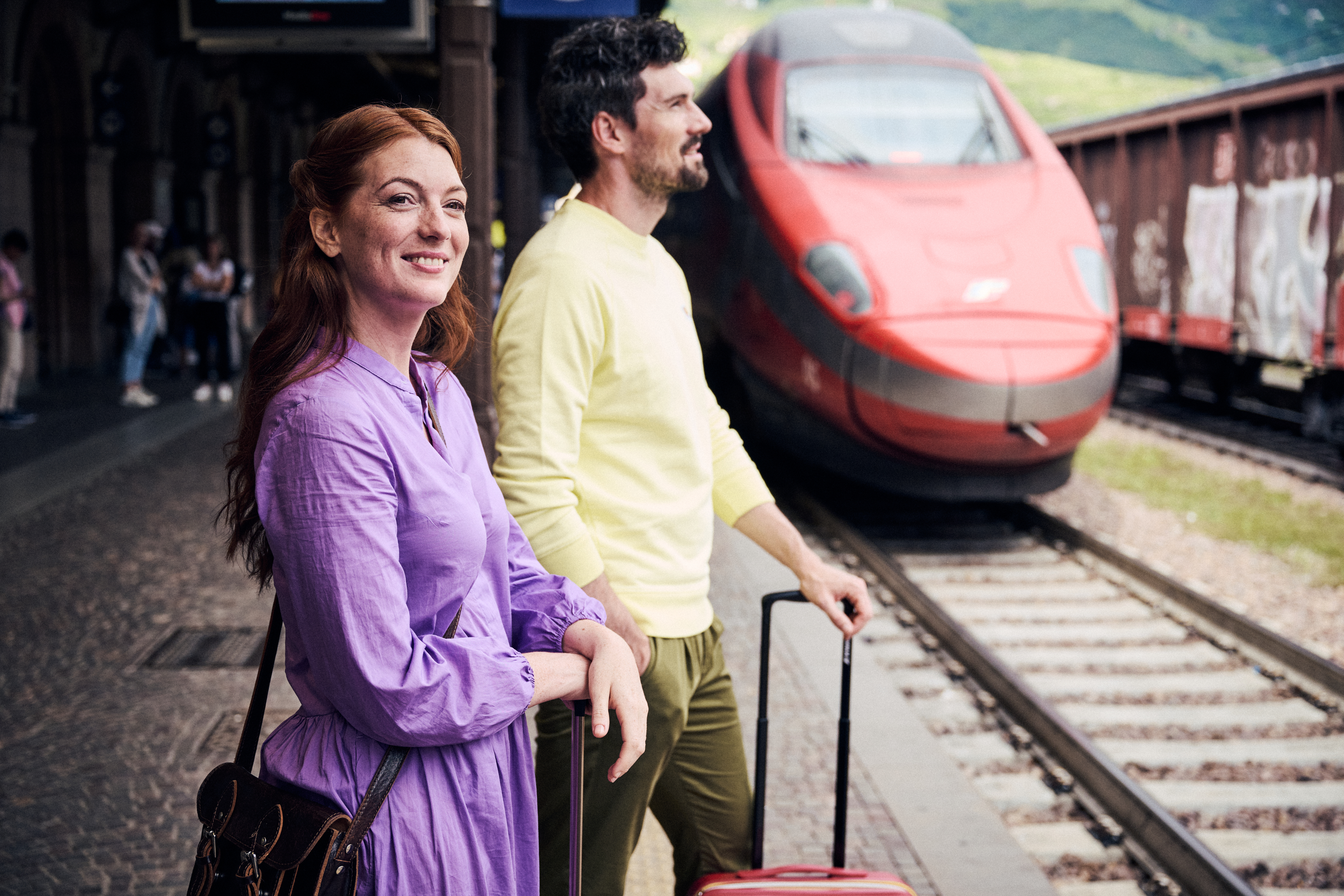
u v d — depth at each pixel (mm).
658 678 2242
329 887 1467
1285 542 7965
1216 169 12844
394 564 1468
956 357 7613
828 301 8062
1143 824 4047
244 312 22594
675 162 2260
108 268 16797
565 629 1761
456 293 1793
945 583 7312
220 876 1531
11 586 6301
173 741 4324
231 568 6707
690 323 2418
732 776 2498
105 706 4652
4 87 13508
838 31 9742
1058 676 5711
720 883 2301
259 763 4074
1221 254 12773
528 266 2221
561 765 2350
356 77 22281
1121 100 127812
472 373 5781
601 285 2184
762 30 10094
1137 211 14766
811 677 5148
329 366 1495
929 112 9203
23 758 4148
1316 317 11094
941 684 5586
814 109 9172
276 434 1464
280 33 6617
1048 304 7914
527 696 1587
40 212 15961
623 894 2316
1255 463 10859
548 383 2131
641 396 2230
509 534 1784
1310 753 4809
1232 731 5043
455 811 1565
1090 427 7965
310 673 1563
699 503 2326
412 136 1535
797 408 8680
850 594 2490
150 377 16562
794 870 2377
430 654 1507
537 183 23266
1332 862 3938
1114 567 7500
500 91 18594
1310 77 10953
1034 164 8953
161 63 18109
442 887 1541
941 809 3938
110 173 17078
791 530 2537
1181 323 13688
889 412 7820
